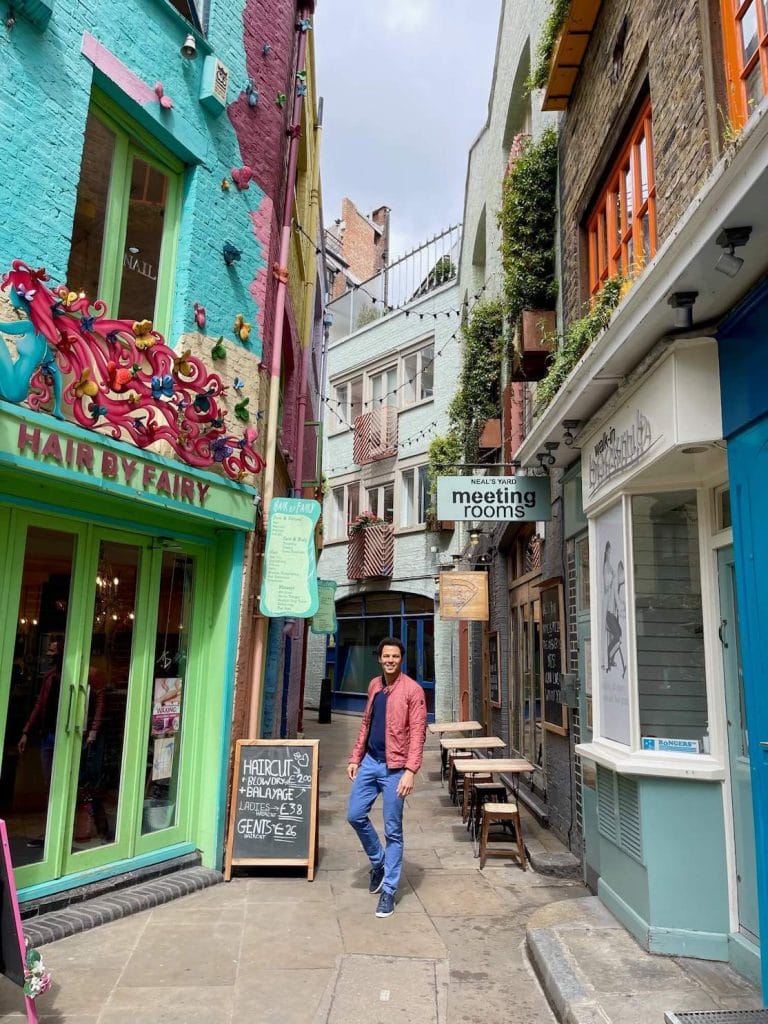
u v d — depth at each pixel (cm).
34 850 462
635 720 445
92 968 400
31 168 461
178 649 589
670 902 405
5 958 316
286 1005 366
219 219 627
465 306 1623
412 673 1942
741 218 296
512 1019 356
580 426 561
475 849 673
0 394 405
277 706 879
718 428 380
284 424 988
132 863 525
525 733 950
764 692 338
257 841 567
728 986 360
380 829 758
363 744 545
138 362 511
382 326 2188
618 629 478
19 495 451
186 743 588
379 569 1986
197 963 410
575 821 618
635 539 468
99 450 470
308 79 1076
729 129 317
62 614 488
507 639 1092
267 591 629
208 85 607
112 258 546
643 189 521
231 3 659
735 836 397
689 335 387
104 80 519
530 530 915
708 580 428
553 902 514
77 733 490
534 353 740
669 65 441
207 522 582
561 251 738
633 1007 336
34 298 425
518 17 1072
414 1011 362
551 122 836
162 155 588
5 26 451
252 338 659
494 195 1301
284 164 768
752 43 364
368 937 454
